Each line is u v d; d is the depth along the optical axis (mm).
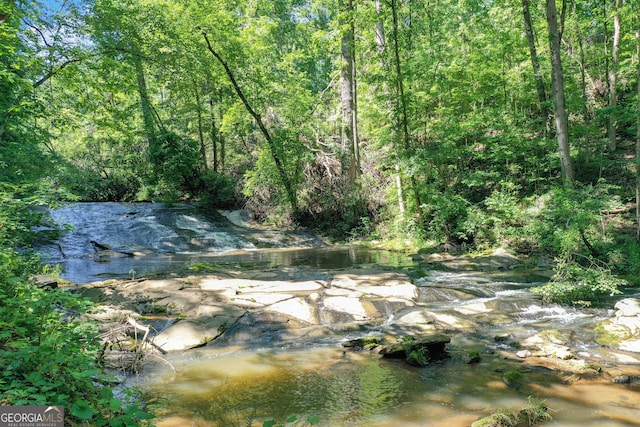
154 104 22875
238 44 16844
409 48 14453
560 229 9383
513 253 12070
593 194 9648
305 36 26703
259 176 19125
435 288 8281
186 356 5527
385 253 14227
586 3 16484
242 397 4328
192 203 21984
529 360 5227
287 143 18250
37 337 3529
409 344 5414
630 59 14453
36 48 8695
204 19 15469
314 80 30656
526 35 15180
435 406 4109
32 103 8500
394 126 14219
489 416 3824
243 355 5574
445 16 18078
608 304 7582
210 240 16312
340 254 14320
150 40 11844
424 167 14078
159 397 4324
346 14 14445
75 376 2688
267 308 6922
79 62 9398
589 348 5586
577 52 16781
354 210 18141
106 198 23703
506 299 7699
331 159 19453
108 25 10727
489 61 15445
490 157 14953
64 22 9406
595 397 4234
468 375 4840
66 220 16391
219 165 26672
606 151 15469
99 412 2805
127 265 12195
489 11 16203
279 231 18703
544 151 15016
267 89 17906
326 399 4281
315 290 7910
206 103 24094
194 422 3791
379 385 4609
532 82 14969
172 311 6828
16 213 5473
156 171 21953
